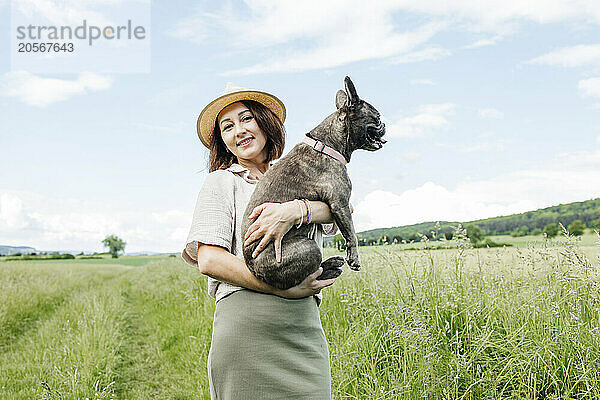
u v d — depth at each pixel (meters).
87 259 64.50
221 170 2.95
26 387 5.91
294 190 2.78
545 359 3.98
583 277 4.45
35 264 22.33
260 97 3.11
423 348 4.25
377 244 6.66
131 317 10.93
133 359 7.41
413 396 3.98
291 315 2.66
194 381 5.99
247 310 2.62
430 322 4.77
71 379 5.50
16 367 6.70
